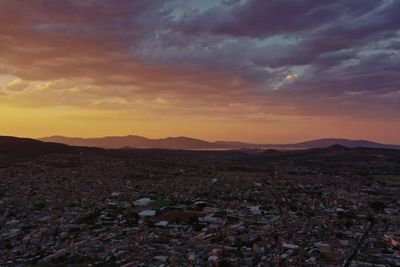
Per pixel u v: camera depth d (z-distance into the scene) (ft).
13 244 491.31
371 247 469.16
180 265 397.39
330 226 579.07
